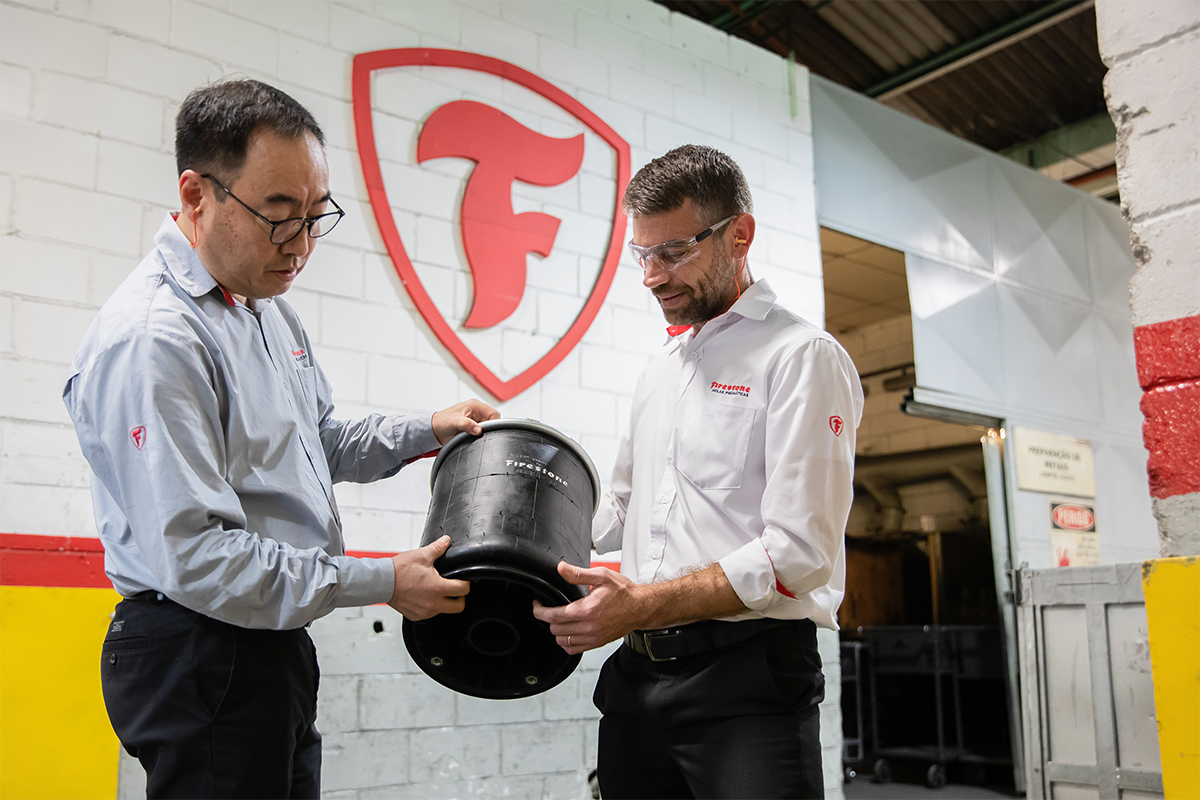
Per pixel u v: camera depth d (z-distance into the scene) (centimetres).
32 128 249
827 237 500
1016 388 498
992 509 484
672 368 168
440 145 318
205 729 118
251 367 134
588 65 360
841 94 445
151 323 123
